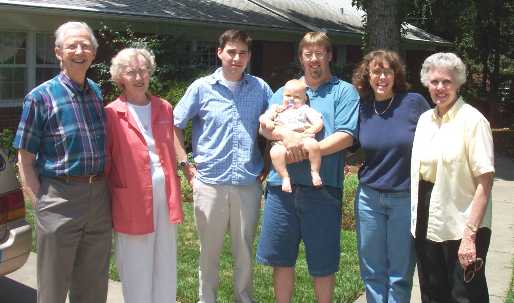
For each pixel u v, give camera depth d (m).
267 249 4.52
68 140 3.84
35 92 3.83
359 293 5.48
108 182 4.16
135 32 14.27
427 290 4.05
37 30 12.51
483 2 20.00
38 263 4.02
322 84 4.41
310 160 4.21
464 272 3.76
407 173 4.18
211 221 4.74
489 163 3.66
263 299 5.20
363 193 4.33
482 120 3.73
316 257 4.41
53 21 12.62
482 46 24.88
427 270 4.02
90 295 4.21
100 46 13.25
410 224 4.18
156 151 4.24
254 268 5.95
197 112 4.73
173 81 12.88
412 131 4.13
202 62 16.70
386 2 14.46
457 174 3.77
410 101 4.16
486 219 3.80
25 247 4.61
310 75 4.38
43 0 12.28
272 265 4.53
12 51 12.35
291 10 21.69
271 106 4.48
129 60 4.11
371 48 14.67
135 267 4.23
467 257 3.71
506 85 26.69
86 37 3.86
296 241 4.50
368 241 4.34
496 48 24.00
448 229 3.83
